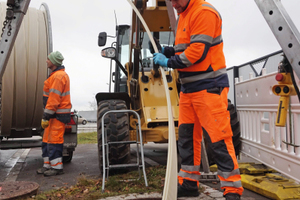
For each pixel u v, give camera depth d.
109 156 3.77
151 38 2.00
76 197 2.92
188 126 2.64
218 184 3.31
